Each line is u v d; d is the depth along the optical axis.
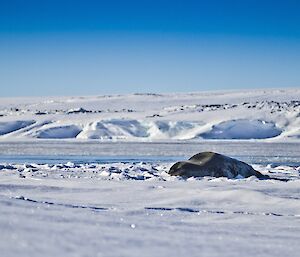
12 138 158.88
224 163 24.80
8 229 4.21
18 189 14.87
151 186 16.30
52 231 4.44
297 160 57.72
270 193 15.84
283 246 5.78
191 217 9.66
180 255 4.15
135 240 4.70
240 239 6.25
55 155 69.25
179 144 118.19
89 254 3.62
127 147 101.06
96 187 15.87
